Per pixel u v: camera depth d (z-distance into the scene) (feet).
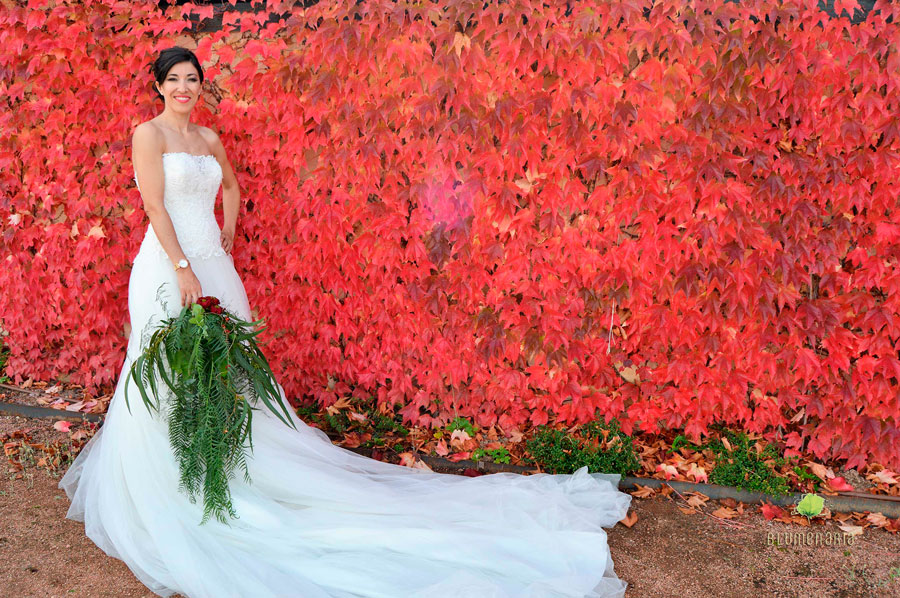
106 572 9.15
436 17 11.94
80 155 13.74
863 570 9.58
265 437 10.62
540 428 13.15
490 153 12.11
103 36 13.03
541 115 11.80
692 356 12.60
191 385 9.16
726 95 11.29
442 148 12.10
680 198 11.83
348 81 12.24
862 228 11.48
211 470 9.08
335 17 12.00
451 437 13.16
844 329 11.83
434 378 13.38
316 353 13.83
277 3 12.21
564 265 12.47
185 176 9.53
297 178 13.14
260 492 10.16
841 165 11.24
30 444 12.62
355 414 13.66
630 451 12.23
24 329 15.03
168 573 8.82
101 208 14.12
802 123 11.16
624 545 10.17
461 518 10.14
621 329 12.80
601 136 11.78
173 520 9.24
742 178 11.64
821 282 11.86
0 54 13.38
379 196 12.78
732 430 12.89
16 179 14.32
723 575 9.44
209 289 10.14
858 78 10.84
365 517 9.97
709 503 11.49
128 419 9.60
